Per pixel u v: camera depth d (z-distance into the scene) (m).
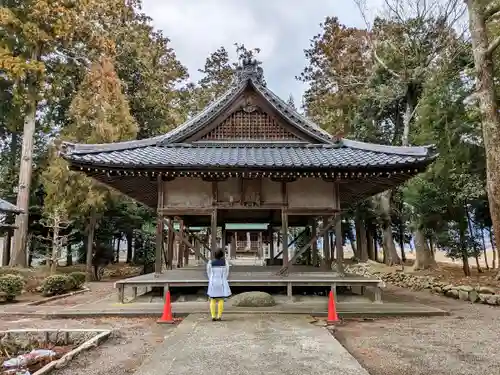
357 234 28.89
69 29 18.66
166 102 28.12
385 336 6.78
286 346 5.57
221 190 10.91
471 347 5.99
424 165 9.77
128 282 9.81
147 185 12.13
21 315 8.96
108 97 19.64
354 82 25.38
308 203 10.87
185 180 10.94
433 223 16.69
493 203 11.75
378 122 24.42
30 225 23.91
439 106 15.13
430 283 14.05
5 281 11.73
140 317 8.73
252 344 5.69
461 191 14.34
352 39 25.81
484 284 12.25
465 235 16.38
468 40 16.97
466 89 14.95
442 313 8.80
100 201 18.52
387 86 21.03
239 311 8.62
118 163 9.52
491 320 8.30
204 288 11.18
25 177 19.44
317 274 11.02
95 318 8.66
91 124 18.98
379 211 22.25
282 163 9.89
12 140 25.52
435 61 19.06
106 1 20.69
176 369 4.52
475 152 14.44
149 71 26.11
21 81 18.72
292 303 9.77
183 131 12.12
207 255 27.50
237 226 22.69
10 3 19.14
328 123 25.12
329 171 9.91
